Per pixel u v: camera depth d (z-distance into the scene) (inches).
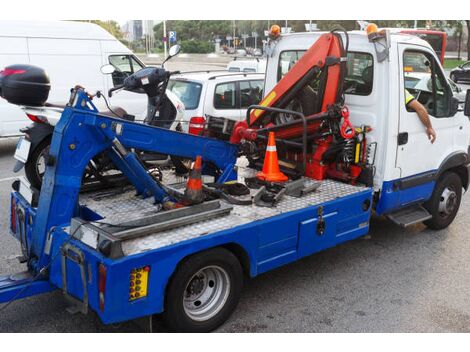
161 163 199.6
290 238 163.8
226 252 146.9
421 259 208.8
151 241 134.3
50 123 162.9
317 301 171.0
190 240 135.9
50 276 141.4
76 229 132.9
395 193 203.2
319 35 213.8
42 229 142.2
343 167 202.2
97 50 423.2
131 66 446.0
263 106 202.8
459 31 1649.9
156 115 235.5
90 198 174.2
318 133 198.5
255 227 151.3
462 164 240.4
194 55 1733.5
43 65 398.0
